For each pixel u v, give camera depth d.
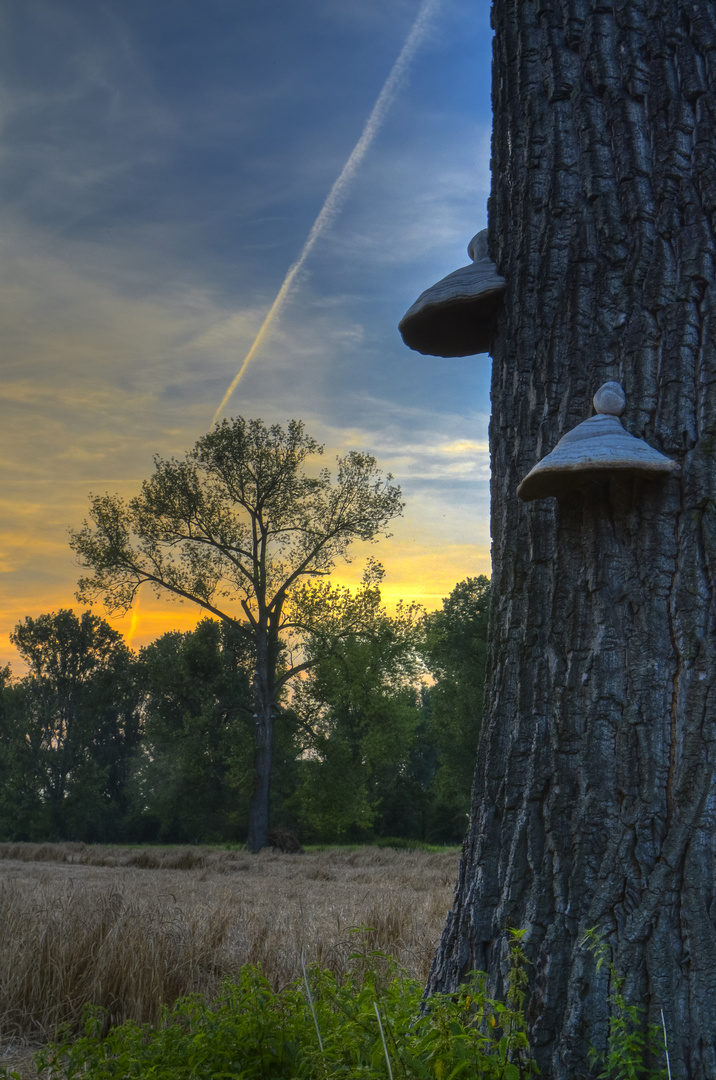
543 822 2.57
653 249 2.75
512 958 2.36
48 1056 3.52
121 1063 2.36
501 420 3.09
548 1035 2.30
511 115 3.24
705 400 2.56
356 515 31.33
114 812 57.97
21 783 54.12
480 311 3.37
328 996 2.69
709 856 2.24
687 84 2.83
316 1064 2.07
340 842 46.44
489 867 2.68
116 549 30.56
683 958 2.19
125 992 4.50
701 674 2.38
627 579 2.54
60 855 21.33
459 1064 1.99
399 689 35.94
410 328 3.49
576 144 3.00
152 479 30.91
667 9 2.93
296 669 33.56
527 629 2.77
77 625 59.47
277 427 31.12
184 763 39.62
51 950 4.86
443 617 43.69
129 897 8.62
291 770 45.97
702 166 2.74
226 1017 2.61
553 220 2.99
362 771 35.66
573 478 2.54
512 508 2.96
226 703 40.16
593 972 2.27
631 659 2.48
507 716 2.79
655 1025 2.13
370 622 32.84
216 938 5.59
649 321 2.69
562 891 2.44
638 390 2.65
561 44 3.11
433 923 6.54
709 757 2.31
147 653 56.09
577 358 2.83
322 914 7.77
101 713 58.69
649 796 2.36
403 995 2.71
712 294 2.63
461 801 43.94
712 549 2.44
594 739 2.49
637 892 2.29
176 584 31.83
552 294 2.94
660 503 2.53
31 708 57.41
